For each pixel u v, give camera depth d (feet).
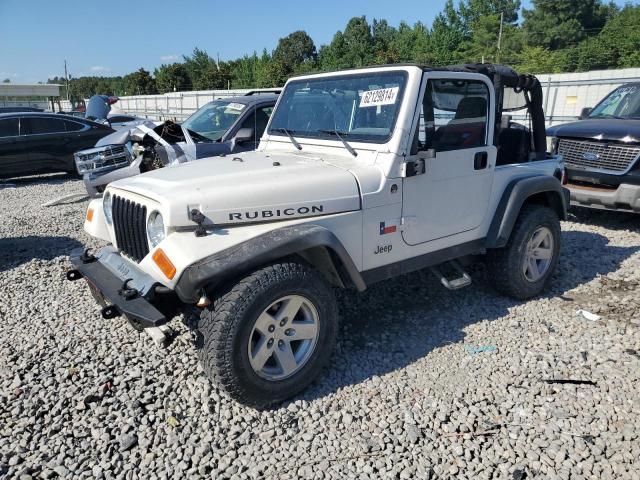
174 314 10.11
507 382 10.80
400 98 11.14
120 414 9.81
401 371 11.26
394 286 15.76
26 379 10.98
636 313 13.98
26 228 23.59
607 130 21.65
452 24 176.86
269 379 9.76
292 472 8.42
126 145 23.29
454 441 9.09
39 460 8.71
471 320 13.65
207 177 10.28
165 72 176.55
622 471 8.33
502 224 13.44
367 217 10.91
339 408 10.05
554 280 16.42
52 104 132.67
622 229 22.41
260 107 23.40
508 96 14.79
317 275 10.12
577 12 164.45
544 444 8.96
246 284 9.17
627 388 10.50
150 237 9.77
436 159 11.85
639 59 114.01
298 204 10.02
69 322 13.65
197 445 9.07
